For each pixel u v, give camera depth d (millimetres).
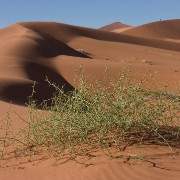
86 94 6875
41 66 38250
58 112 7004
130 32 120188
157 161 5852
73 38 75875
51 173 5891
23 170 6250
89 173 5590
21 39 47969
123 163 5773
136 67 36812
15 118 11312
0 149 7504
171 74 34281
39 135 7277
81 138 6648
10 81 24797
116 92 6816
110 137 6680
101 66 38406
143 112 6809
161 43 92125
